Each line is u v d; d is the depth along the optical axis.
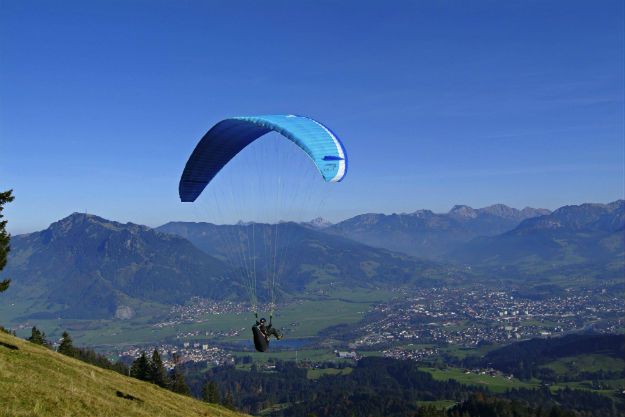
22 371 25.81
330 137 28.30
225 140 32.12
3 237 42.56
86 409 23.06
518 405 150.50
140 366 97.38
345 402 192.25
